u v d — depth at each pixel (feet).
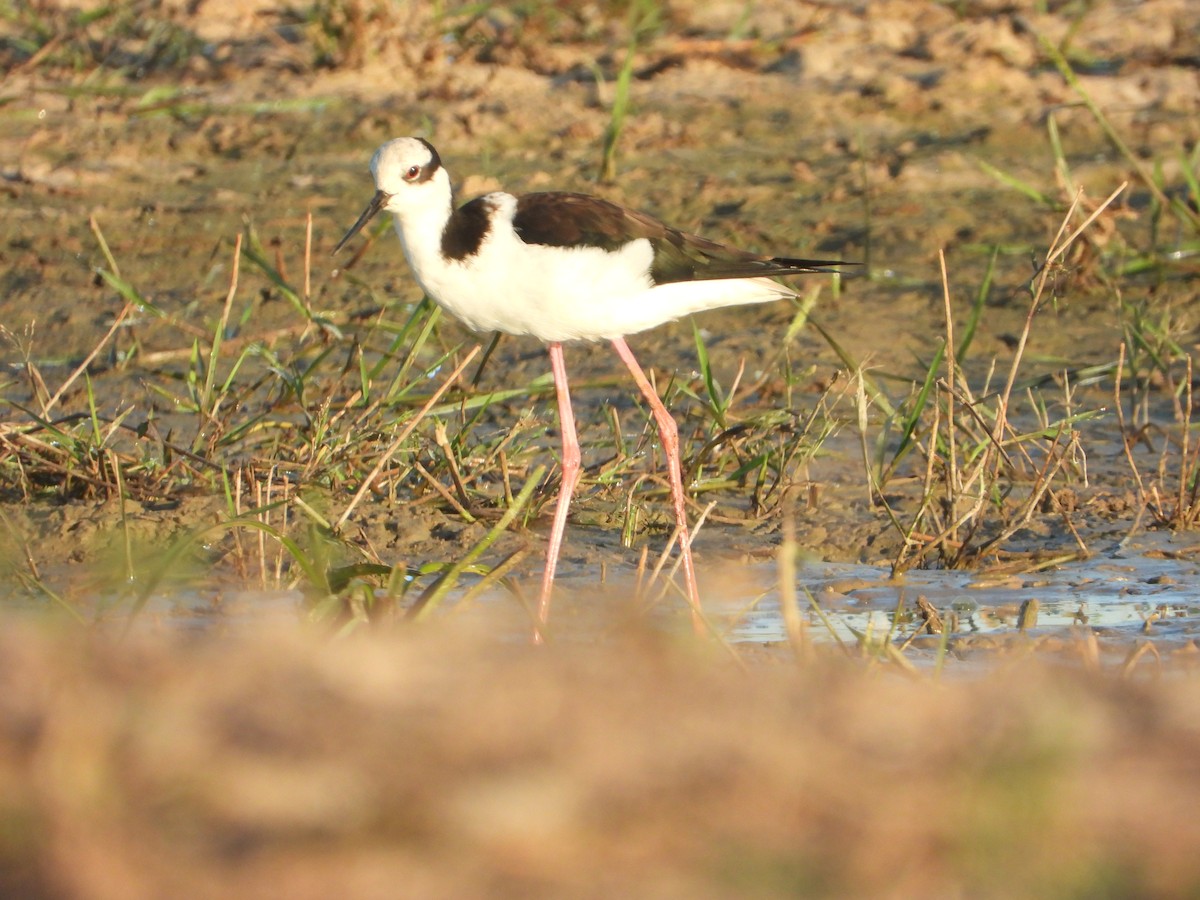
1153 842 15.48
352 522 33.32
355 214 53.52
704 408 39.14
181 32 65.51
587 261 30.66
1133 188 56.08
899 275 49.90
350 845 15.21
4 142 57.62
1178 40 67.87
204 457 36.01
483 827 15.42
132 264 49.65
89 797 15.81
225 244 51.06
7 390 41.93
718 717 18.30
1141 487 34.04
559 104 61.77
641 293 31.37
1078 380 43.04
